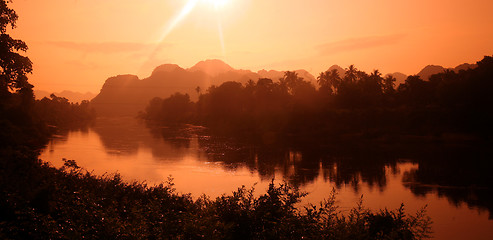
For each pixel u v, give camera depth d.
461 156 52.56
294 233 6.64
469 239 20.34
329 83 117.44
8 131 51.22
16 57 30.42
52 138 80.56
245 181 35.31
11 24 30.02
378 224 8.56
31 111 81.06
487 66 74.56
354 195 30.09
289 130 87.75
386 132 75.81
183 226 6.67
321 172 41.16
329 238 6.33
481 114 68.38
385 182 35.72
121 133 101.56
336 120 86.69
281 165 46.03
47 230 7.12
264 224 7.57
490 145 61.50
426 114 76.12
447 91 79.19
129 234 6.33
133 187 16.47
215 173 39.91
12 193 10.94
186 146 68.00
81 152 56.81
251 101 120.31
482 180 36.78
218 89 130.12
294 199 8.49
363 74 116.25
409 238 7.02
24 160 16.50
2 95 34.97
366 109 87.50
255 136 89.56
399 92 99.44
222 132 104.44
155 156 53.88
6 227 7.73
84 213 7.50
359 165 46.03
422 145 64.44
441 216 24.64
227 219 7.87
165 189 12.94
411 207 26.73
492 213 25.45
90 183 15.80
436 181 36.28
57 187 11.72
